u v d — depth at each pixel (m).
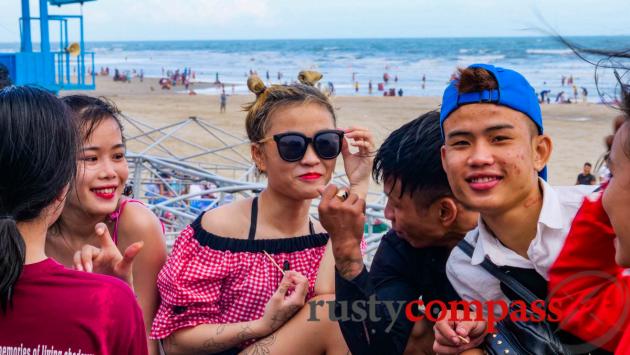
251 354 2.86
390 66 96.56
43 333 1.92
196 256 3.04
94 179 2.95
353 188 2.99
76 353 1.93
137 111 43.12
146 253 3.22
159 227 3.29
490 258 2.27
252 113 3.06
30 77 14.98
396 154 2.58
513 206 2.19
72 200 2.99
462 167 2.14
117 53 173.88
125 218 3.19
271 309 2.83
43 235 2.02
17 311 1.91
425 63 99.75
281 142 2.93
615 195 1.79
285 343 2.83
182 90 69.75
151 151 23.81
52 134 1.92
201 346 2.95
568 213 2.20
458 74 2.19
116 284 2.04
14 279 1.86
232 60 127.06
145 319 3.25
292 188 2.98
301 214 3.16
